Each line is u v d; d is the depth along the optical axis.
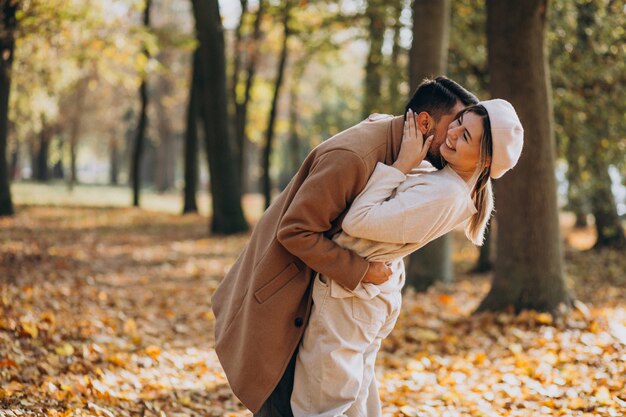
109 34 14.13
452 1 11.02
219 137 16.89
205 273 11.28
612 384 4.67
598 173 10.93
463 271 12.94
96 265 11.08
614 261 13.30
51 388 4.07
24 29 10.62
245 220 17.28
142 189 47.34
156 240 15.70
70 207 23.94
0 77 14.30
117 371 5.00
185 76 29.41
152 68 16.34
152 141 44.88
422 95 2.76
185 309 8.16
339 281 2.71
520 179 7.02
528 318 6.77
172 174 51.44
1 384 4.06
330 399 2.81
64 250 12.22
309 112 27.83
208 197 40.78
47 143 42.09
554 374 5.09
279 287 2.82
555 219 7.04
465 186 2.66
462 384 5.13
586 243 17.39
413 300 8.59
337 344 2.79
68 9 11.37
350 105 17.77
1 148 17.86
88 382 4.36
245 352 2.83
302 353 2.87
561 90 10.04
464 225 2.95
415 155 2.71
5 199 18.06
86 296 8.03
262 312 2.81
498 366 5.53
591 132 10.34
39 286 8.12
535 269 7.00
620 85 10.02
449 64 11.23
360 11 12.91
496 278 7.24
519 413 4.31
